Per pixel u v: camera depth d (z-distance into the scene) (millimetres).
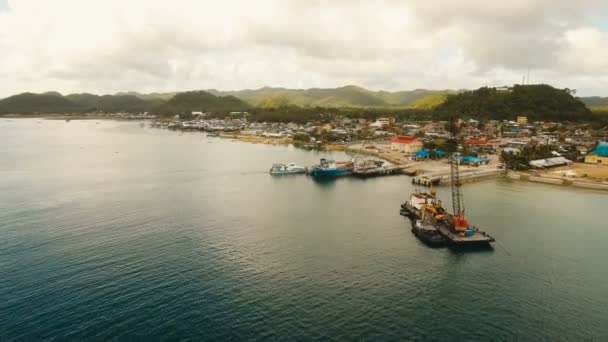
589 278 74688
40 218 106125
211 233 96250
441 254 85375
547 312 63250
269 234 96375
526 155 194000
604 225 104375
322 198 135750
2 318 58781
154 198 131125
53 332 55938
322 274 74812
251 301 64688
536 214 114188
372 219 110250
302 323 59031
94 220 104875
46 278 71000
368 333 57031
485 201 129500
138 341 54406
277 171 180750
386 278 73875
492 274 76188
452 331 58000
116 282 70062
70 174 175125
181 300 64562
